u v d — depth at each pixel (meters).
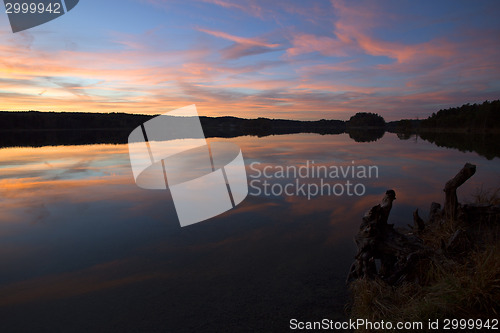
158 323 3.15
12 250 5.01
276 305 3.43
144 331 3.03
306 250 4.91
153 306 3.45
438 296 2.87
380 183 10.26
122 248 5.06
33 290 3.81
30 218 6.68
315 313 3.27
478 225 4.71
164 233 5.72
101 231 5.85
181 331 3.02
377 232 3.74
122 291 3.76
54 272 4.27
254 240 5.35
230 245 5.14
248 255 4.75
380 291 3.22
